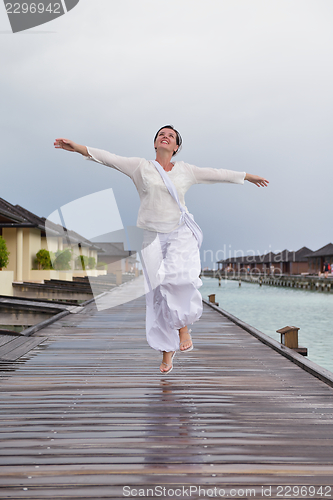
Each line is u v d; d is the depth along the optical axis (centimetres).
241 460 196
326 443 216
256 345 528
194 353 472
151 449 208
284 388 321
